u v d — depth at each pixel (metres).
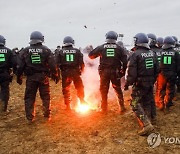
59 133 6.56
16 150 5.84
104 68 7.65
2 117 7.77
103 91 7.78
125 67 7.57
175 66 7.79
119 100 7.84
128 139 6.15
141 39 6.54
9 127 7.02
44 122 7.27
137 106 6.45
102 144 5.97
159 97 8.12
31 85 7.10
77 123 7.15
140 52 6.46
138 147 5.79
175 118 7.43
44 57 7.08
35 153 5.70
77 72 8.15
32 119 7.19
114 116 7.64
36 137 6.39
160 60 7.95
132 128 6.73
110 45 7.57
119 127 6.81
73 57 8.00
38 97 10.09
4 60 7.77
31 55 6.99
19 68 7.11
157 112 7.98
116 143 5.99
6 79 7.98
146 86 6.47
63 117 7.66
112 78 7.64
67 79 8.13
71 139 6.24
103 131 6.61
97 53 7.75
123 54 7.52
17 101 9.52
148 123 6.25
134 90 6.58
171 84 7.89
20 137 6.42
